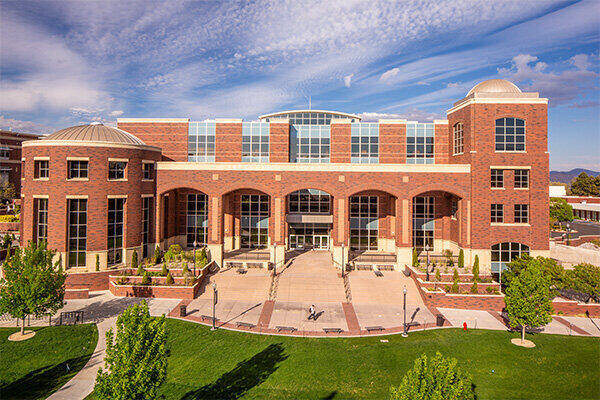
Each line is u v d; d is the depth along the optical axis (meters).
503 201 37.00
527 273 23.22
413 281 33.78
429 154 43.78
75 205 33.06
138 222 35.91
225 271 35.94
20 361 20.05
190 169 37.84
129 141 37.09
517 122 37.03
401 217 37.22
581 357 21.38
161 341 13.69
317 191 44.66
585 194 97.94
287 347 21.88
